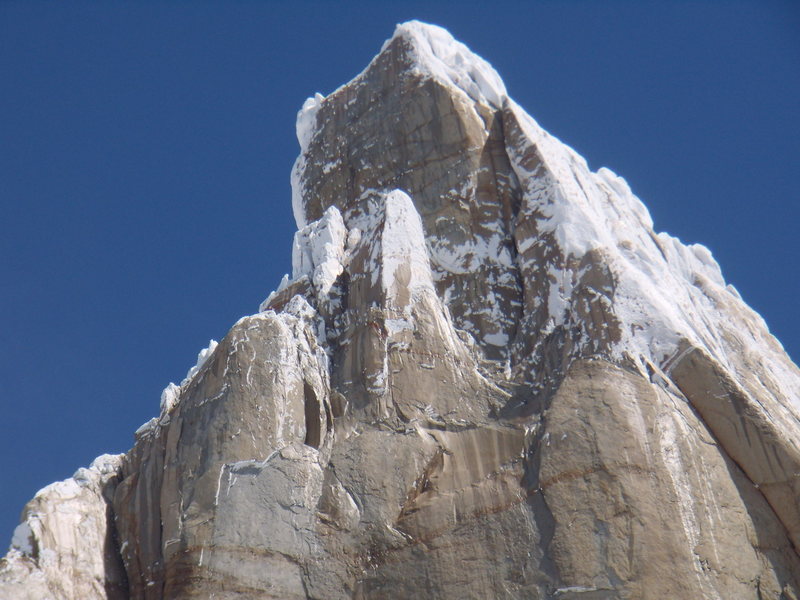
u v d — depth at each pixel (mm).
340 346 129375
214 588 114812
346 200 151875
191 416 126000
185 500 120688
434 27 162250
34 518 121562
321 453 121188
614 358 120125
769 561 112188
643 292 124625
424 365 124688
